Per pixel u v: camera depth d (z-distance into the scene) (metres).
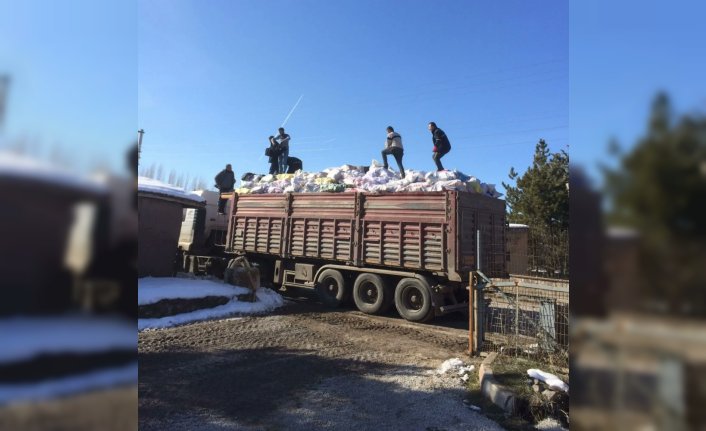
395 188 9.59
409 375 5.30
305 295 12.14
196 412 4.08
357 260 9.48
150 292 8.45
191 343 6.68
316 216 10.34
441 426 3.85
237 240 11.97
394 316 9.38
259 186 12.17
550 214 18.58
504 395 4.23
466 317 9.20
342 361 5.89
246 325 8.06
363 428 3.80
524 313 6.66
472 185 9.27
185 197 11.09
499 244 9.55
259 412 4.12
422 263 8.62
